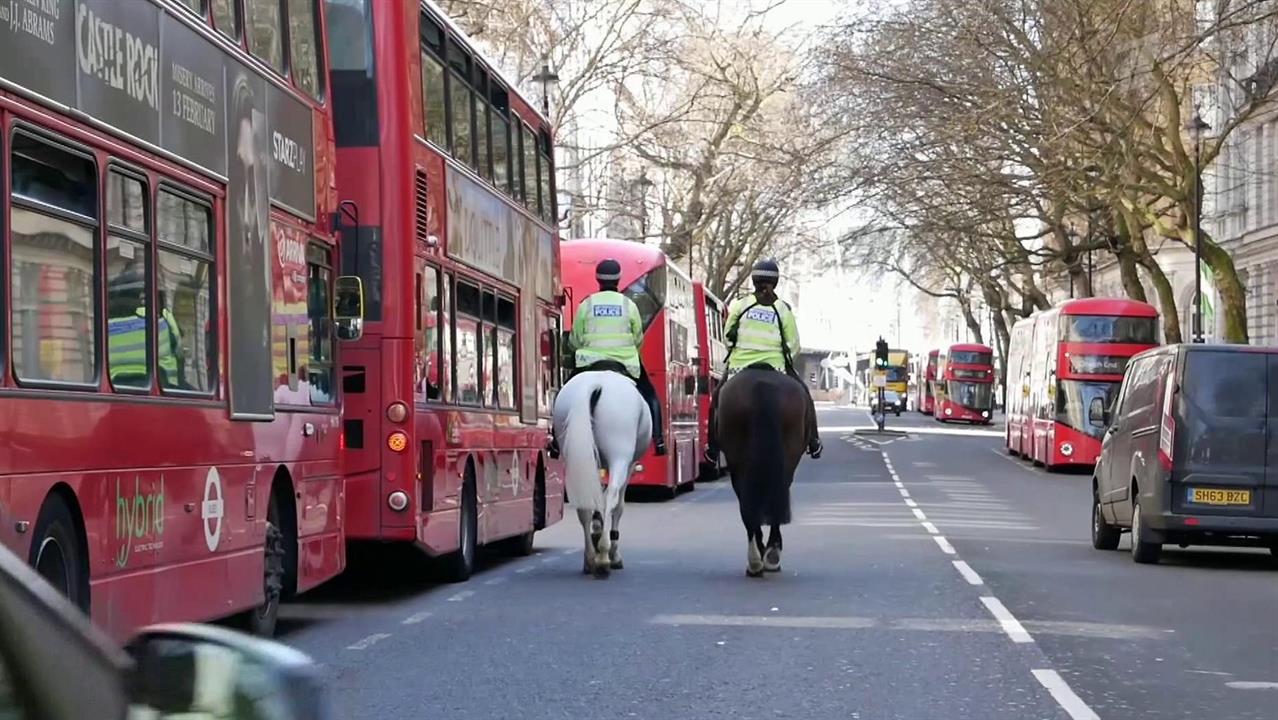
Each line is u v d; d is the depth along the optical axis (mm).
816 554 20203
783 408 16641
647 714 9273
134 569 9117
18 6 7637
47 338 8031
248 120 11375
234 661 2531
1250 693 10273
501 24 45406
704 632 12836
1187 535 19484
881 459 55438
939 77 41469
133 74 9203
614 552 17938
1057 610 14594
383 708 9422
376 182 14773
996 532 24734
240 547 11016
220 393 10648
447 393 16109
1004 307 90312
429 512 15258
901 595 15523
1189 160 42438
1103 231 51156
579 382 17109
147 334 9438
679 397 34750
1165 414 19438
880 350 79750
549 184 22422
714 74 59281
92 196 8641
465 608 14586
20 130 7656
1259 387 19359
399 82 14812
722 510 29922
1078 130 39094
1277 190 60156
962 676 10773
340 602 15172
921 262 67625
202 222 10430
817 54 43969
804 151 46312
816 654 11688
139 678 2486
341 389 13852
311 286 13062
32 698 2332
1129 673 11023
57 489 8141
